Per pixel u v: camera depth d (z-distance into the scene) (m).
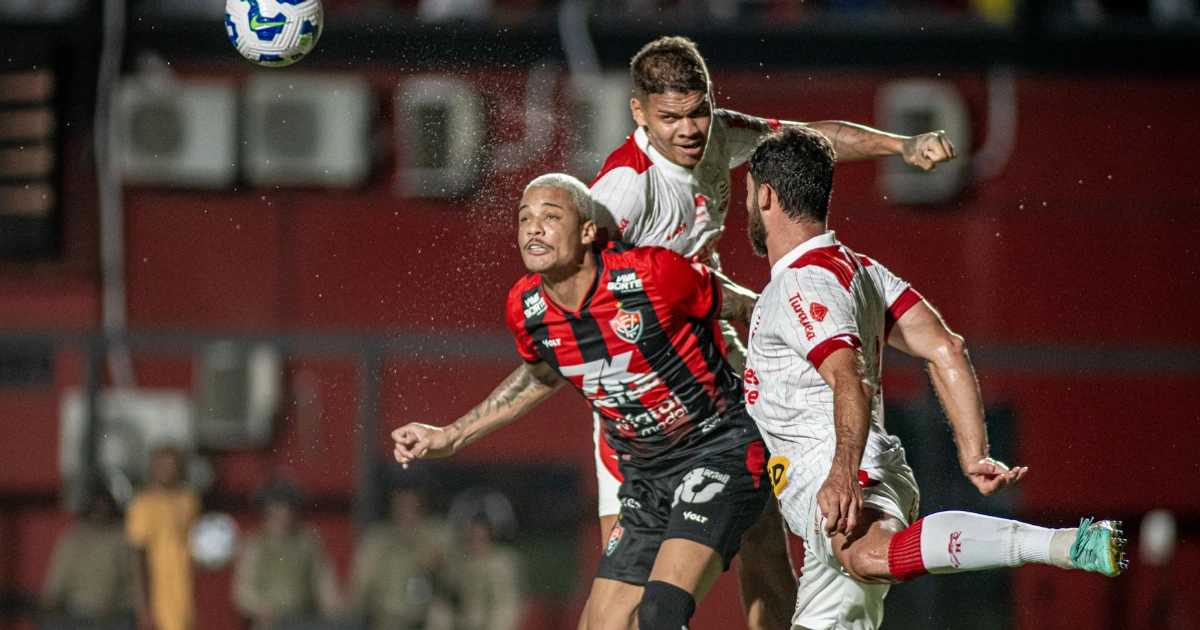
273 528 39.22
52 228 43.38
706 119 16.52
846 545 15.24
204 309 43.31
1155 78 43.72
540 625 41.06
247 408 42.00
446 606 38.00
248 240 43.41
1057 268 43.62
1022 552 14.16
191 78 43.91
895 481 15.86
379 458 39.62
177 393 42.75
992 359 39.22
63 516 42.44
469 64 43.00
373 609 37.91
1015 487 41.81
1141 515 42.00
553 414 41.75
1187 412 42.25
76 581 39.41
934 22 43.16
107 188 43.44
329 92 43.28
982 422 15.73
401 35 43.19
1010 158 43.75
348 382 42.44
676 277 16.23
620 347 16.55
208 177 43.41
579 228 16.11
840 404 14.45
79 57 43.62
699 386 16.86
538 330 16.94
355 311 42.91
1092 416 42.34
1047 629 39.84
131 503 38.84
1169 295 43.50
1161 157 43.78
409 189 42.88
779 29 42.84
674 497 17.02
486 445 41.62
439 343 39.44
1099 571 13.75
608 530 18.17
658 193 17.12
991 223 43.66
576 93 42.44
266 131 43.38
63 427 42.84
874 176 43.72
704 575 16.28
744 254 39.09
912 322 16.14
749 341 16.05
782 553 18.55
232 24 18.72
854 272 15.65
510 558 38.62
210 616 40.91
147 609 38.16
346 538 41.78
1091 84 43.81
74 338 40.19
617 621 17.02
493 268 41.94
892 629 39.28
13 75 43.62
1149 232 43.62
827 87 43.28
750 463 16.94
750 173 16.08
